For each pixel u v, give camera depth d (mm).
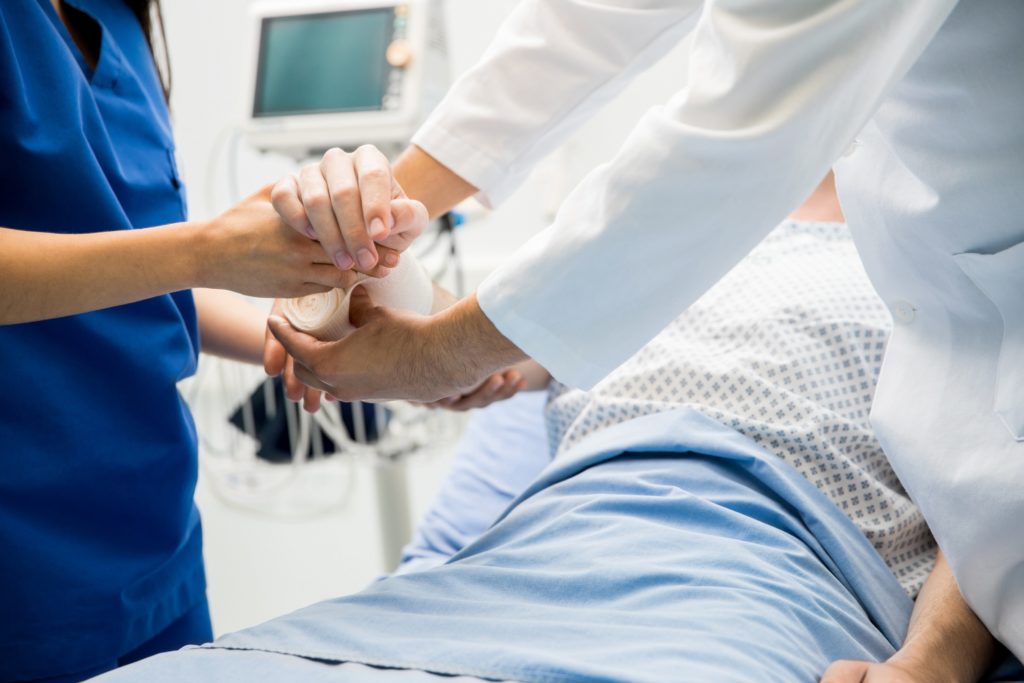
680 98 906
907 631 1046
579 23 1239
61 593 1127
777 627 900
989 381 966
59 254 893
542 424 1795
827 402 1229
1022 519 920
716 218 897
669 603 919
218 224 945
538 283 941
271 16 2090
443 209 1308
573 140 2719
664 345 1311
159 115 1310
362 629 906
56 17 1129
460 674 812
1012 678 1039
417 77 1990
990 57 829
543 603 943
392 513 2371
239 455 2379
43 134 1050
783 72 839
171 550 1254
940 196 918
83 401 1139
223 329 1450
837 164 1052
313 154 2105
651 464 1148
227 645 897
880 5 806
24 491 1104
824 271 1340
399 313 1061
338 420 2146
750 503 1079
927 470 988
